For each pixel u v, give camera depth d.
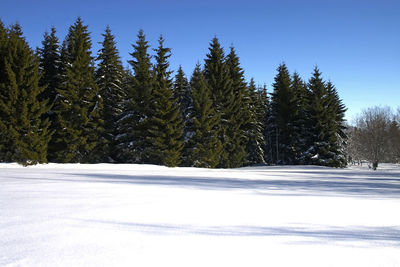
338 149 38.69
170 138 28.47
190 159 30.83
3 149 22.91
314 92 39.66
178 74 41.34
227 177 15.10
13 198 6.05
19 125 22.84
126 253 2.75
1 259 2.54
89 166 22.56
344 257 2.76
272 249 2.98
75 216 4.37
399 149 37.91
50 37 30.97
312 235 3.56
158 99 28.94
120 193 7.15
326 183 12.13
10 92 22.38
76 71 27.03
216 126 33.72
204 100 31.64
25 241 3.09
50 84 29.78
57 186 8.40
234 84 38.28
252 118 40.88
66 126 25.89
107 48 32.22
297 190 9.06
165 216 4.53
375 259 2.71
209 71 36.91
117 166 23.53
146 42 31.78
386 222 4.39
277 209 5.40
